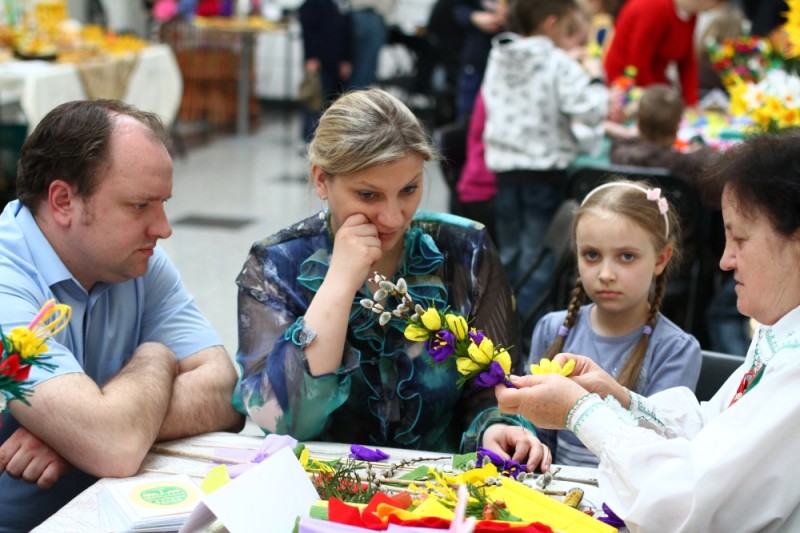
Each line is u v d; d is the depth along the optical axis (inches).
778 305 56.3
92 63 270.1
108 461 68.3
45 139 74.0
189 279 216.8
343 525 53.2
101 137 72.3
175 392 76.8
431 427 80.3
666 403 68.9
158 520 58.1
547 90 178.9
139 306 84.0
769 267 55.2
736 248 56.6
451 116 355.3
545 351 95.2
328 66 354.3
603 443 57.9
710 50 203.0
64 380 70.3
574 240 93.3
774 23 286.0
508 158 182.7
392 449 73.9
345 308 72.6
